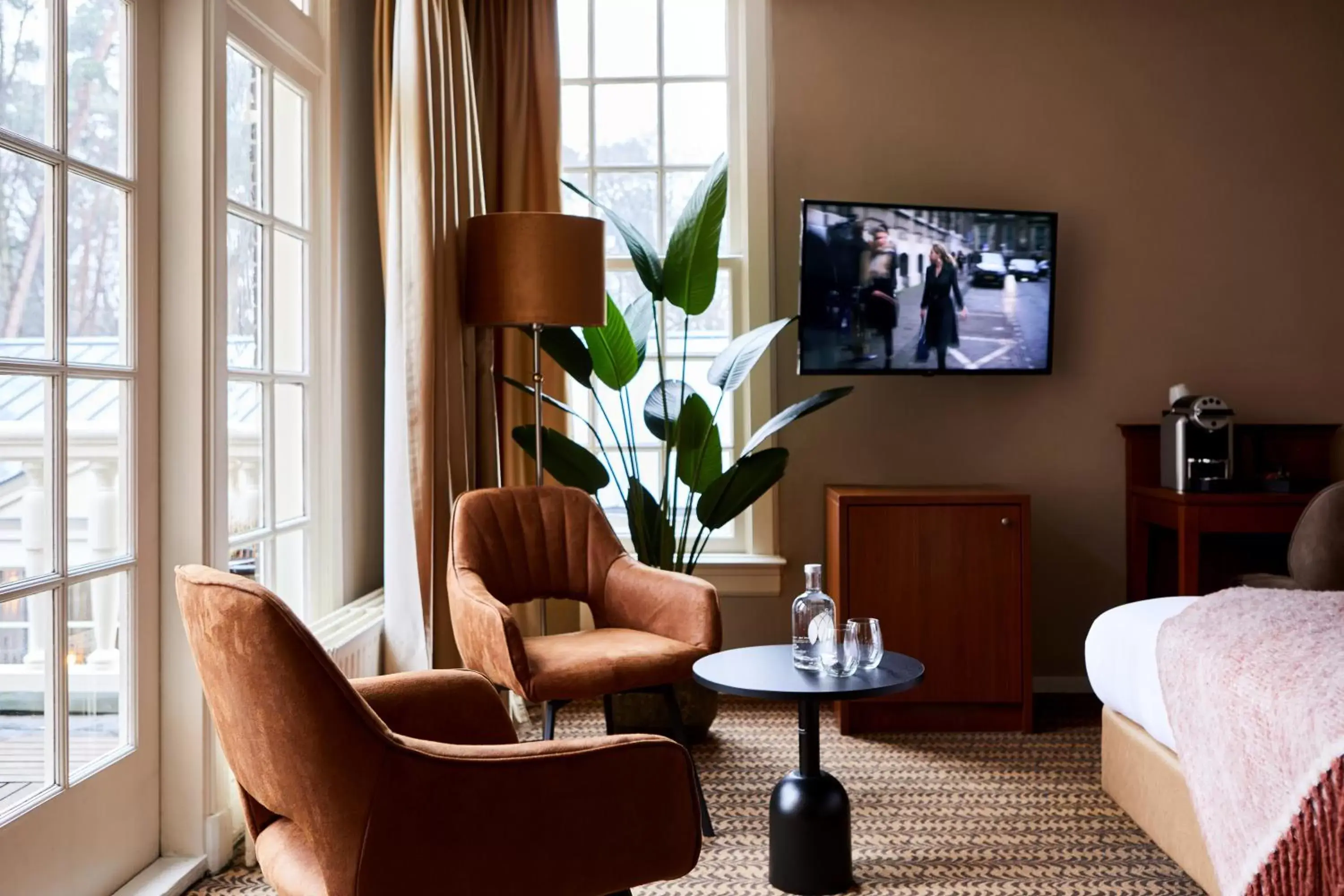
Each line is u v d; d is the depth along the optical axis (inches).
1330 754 62.2
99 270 86.4
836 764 130.6
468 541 120.1
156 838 94.8
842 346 154.7
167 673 95.0
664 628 118.0
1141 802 98.4
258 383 111.4
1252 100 164.2
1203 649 81.1
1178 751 82.3
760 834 107.7
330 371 126.8
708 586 115.6
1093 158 164.6
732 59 167.5
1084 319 165.3
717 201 135.6
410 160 123.3
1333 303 164.7
